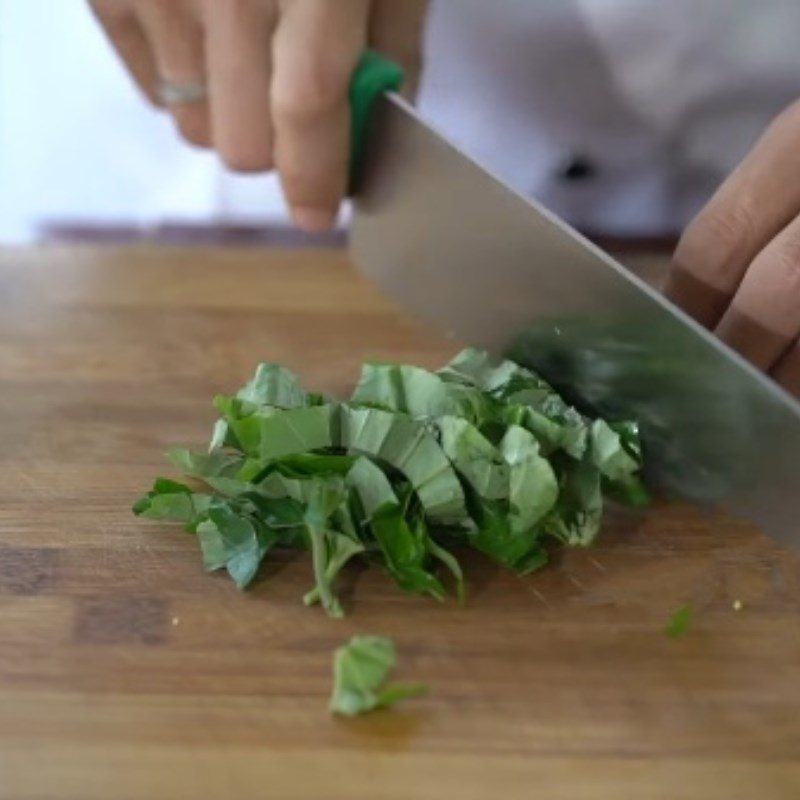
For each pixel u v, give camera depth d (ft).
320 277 1.77
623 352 1.49
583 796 1.23
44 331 1.67
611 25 1.88
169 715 1.26
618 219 2.05
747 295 1.45
